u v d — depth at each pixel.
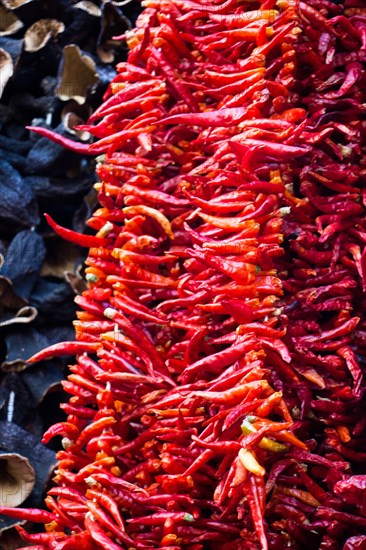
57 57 1.56
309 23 1.26
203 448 1.18
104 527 1.17
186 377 1.18
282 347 1.13
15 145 1.55
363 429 1.21
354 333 1.22
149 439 1.22
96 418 1.22
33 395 1.45
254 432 1.08
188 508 1.17
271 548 1.15
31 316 1.48
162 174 1.31
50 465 1.38
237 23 1.25
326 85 1.25
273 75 1.26
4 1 1.53
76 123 1.53
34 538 1.19
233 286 1.16
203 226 1.22
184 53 1.32
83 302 1.28
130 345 1.23
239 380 1.13
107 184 1.30
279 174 1.20
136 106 1.29
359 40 1.28
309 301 1.20
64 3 1.53
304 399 1.18
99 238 1.29
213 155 1.25
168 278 1.26
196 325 1.21
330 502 1.16
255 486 1.09
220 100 1.27
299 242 1.21
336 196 1.23
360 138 1.25
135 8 1.57
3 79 1.51
